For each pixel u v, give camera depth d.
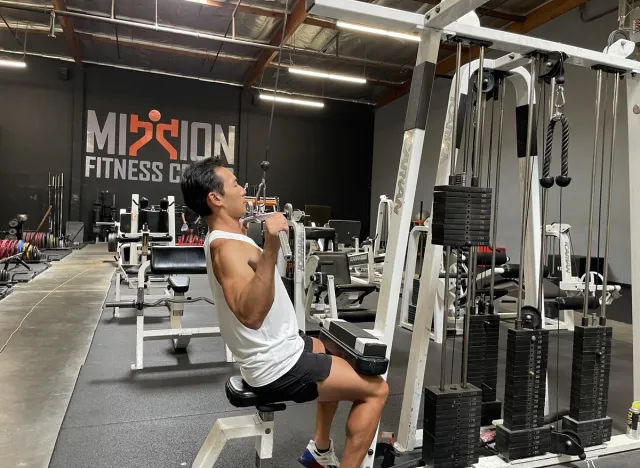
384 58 10.20
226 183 1.43
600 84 2.09
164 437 2.11
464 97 1.99
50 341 3.51
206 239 1.49
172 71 11.49
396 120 12.04
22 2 8.47
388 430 2.29
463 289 4.14
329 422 1.70
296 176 12.62
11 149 10.63
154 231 5.75
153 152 11.52
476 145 1.90
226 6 8.09
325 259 4.36
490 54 7.52
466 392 1.72
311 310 4.39
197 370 3.04
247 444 2.06
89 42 10.05
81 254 9.09
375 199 12.96
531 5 7.42
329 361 1.46
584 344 1.97
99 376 2.87
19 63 9.62
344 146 13.00
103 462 1.88
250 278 1.34
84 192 11.11
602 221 5.95
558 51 1.89
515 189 7.34
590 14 6.58
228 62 10.80
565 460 1.94
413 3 7.57
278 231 1.26
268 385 1.40
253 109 12.23
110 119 11.20
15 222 7.80
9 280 5.74
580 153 6.33
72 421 2.25
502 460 1.84
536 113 2.19
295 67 10.13
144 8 8.42
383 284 1.71
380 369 1.46
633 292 2.27
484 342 2.14
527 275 2.26
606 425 2.02
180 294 3.29
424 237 4.70
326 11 1.60
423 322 1.94
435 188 1.73
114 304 3.44
